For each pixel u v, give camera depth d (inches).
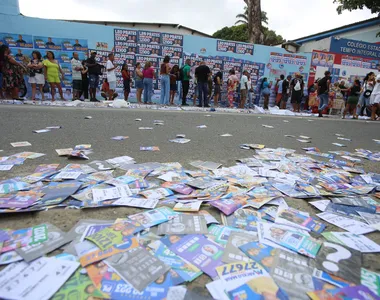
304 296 40.2
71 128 160.9
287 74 462.6
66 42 363.6
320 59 470.3
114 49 384.2
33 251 46.6
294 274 44.6
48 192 69.1
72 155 102.2
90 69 324.8
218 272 44.1
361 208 71.5
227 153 122.3
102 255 46.3
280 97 431.2
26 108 236.7
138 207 64.3
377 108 392.5
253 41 498.0
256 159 112.8
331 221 64.2
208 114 281.4
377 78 320.5
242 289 40.8
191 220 59.1
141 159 105.4
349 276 45.1
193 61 419.2
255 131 191.5
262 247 51.1
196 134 164.6
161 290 39.8
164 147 127.0
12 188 71.2
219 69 432.8
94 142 129.4
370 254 52.1
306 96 467.5
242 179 86.9
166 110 297.9
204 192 74.3
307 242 53.6
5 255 45.4
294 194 77.2
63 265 43.5
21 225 55.1
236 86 400.5
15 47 348.8
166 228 55.6
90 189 72.8
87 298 37.8
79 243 49.3
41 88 310.2
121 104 305.6
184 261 46.3
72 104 295.4
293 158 118.7
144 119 214.2
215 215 63.1
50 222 56.2
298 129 217.0
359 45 485.1
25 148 113.5
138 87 353.7
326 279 43.9
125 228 54.4
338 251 51.8
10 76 281.9
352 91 367.6
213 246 50.6
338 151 142.4
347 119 349.7
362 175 101.4
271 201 71.6
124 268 43.6
